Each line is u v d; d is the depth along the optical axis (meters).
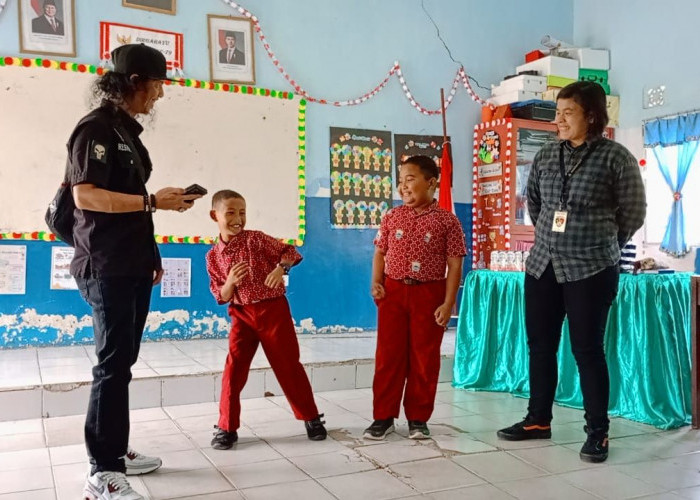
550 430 2.73
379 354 2.75
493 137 5.46
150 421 3.00
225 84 4.76
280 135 4.95
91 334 4.43
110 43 4.43
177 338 4.68
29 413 3.03
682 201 5.14
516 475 2.27
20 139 4.20
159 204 1.98
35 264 4.28
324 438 2.69
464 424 2.94
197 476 2.24
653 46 5.46
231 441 2.57
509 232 5.29
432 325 2.69
